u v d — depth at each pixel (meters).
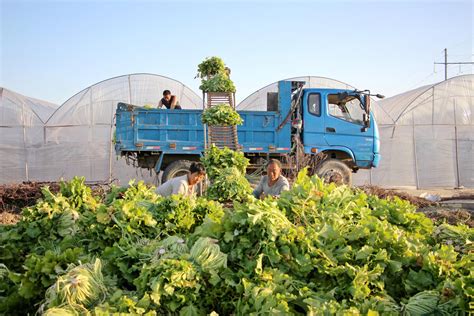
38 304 3.43
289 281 3.37
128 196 5.51
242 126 13.71
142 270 3.49
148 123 13.32
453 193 18.33
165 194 6.97
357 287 3.31
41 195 12.66
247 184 8.16
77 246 4.52
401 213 4.67
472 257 3.71
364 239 3.88
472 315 3.02
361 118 14.50
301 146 13.43
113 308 3.10
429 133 21.62
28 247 4.75
